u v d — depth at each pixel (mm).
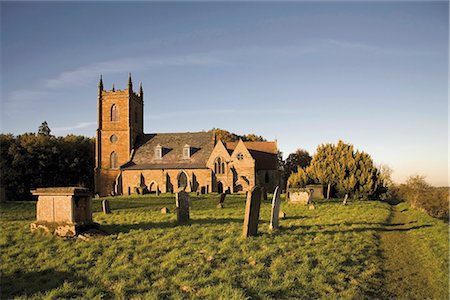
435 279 10617
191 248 13031
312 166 45562
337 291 9391
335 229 17219
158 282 9781
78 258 12016
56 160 71812
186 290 9312
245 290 9195
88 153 78625
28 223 18625
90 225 16094
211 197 39406
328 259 11680
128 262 11570
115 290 9336
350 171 41875
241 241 13953
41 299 8914
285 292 9203
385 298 9234
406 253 13594
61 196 15820
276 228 16828
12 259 12227
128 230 16672
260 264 11055
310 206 27469
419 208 30812
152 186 60250
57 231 15383
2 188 30812
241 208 27109
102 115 65812
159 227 17375
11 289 9664
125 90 65312
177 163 61594
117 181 60844
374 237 15984
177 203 19422
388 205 35031
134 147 66250
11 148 64938
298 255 12203
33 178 68312
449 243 14422
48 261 11898
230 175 58062
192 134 66875
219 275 10133
